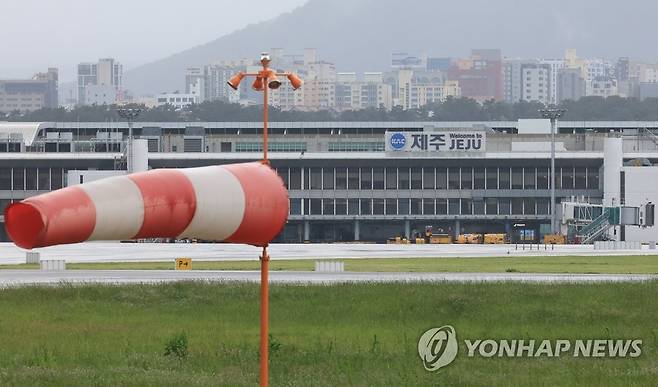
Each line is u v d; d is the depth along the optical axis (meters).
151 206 31.16
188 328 76.69
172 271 131.00
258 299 91.00
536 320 81.25
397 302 88.75
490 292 94.75
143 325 78.06
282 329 76.56
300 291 95.38
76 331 74.88
